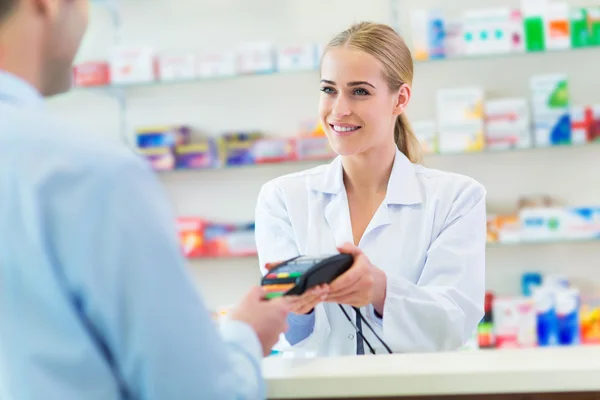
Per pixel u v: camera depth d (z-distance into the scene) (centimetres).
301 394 109
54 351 77
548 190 373
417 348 160
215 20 402
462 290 180
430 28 353
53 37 89
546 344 339
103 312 78
